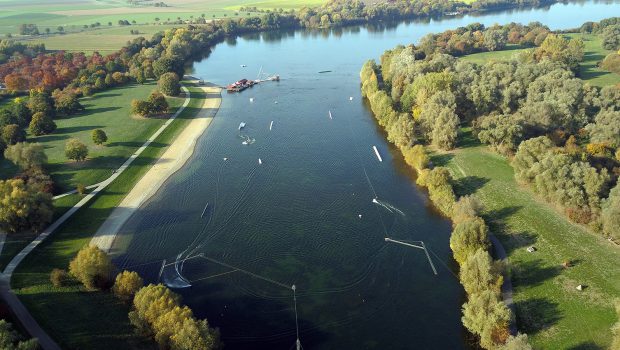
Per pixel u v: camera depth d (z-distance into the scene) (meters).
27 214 123.06
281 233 130.25
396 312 102.25
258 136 195.00
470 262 101.38
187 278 113.94
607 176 120.88
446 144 165.62
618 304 86.81
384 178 157.25
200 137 195.00
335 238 127.19
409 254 119.75
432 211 137.25
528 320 93.88
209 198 148.62
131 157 174.38
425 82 186.75
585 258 107.44
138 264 118.81
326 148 181.62
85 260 102.12
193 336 84.44
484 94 176.50
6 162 166.62
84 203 142.88
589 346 86.31
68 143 165.25
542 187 126.94
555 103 161.62
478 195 138.50
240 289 110.25
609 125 147.50
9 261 114.94
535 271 106.06
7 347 79.31
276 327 99.44
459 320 99.38
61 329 93.12
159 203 145.75
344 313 102.56
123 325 95.75
